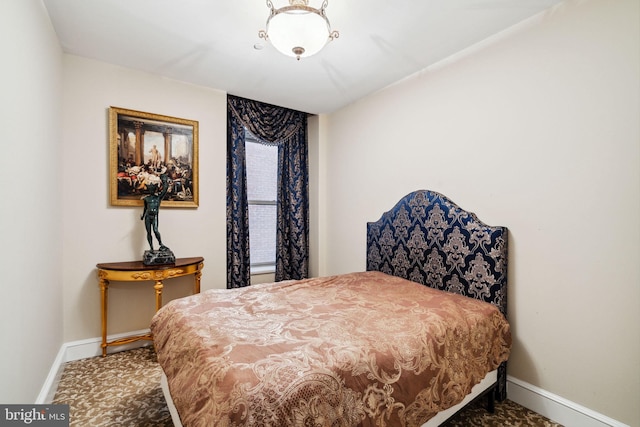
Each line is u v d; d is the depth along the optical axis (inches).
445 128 95.0
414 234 101.0
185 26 79.4
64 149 93.0
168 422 67.1
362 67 101.0
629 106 59.6
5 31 49.3
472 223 84.5
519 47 76.7
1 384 47.1
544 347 72.2
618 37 60.9
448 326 61.9
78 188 95.4
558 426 67.5
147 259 98.2
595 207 64.0
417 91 104.0
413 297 78.5
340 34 81.9
